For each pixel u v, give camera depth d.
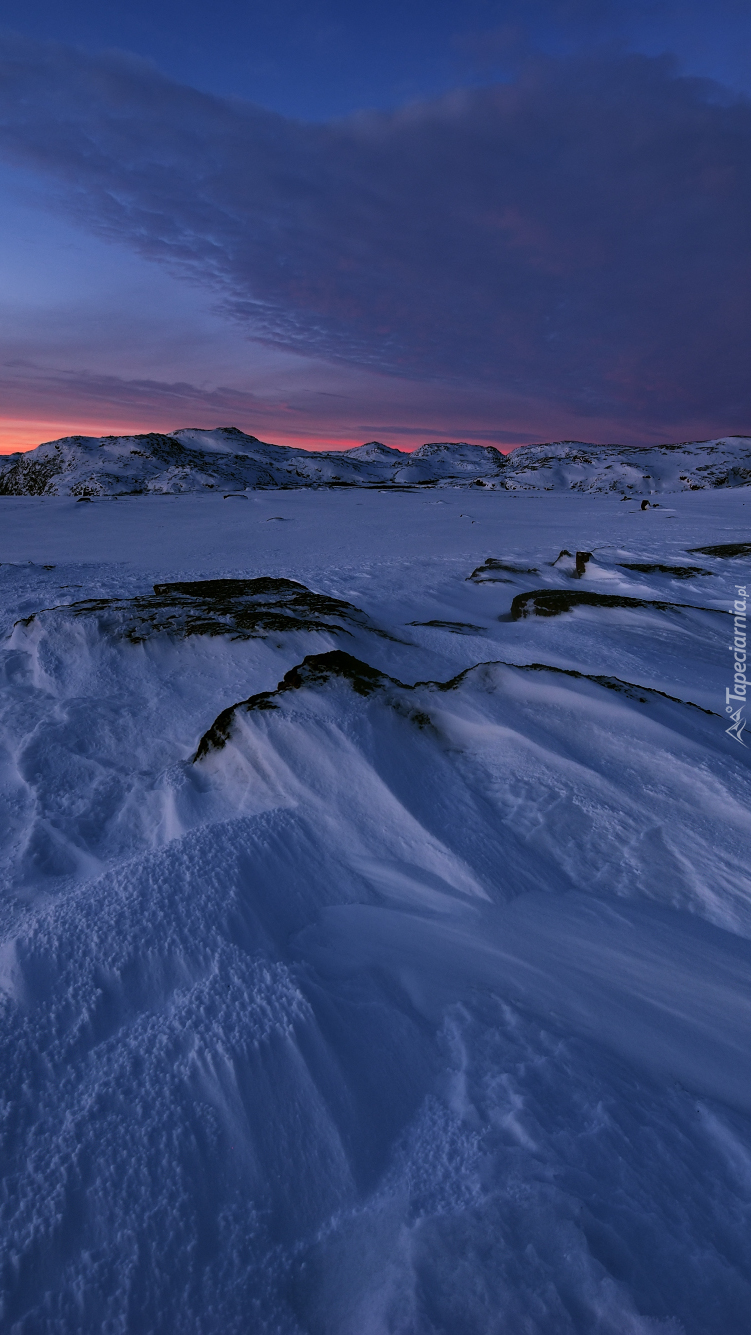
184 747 4.14
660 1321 1.25
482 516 32.12
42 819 3.27
